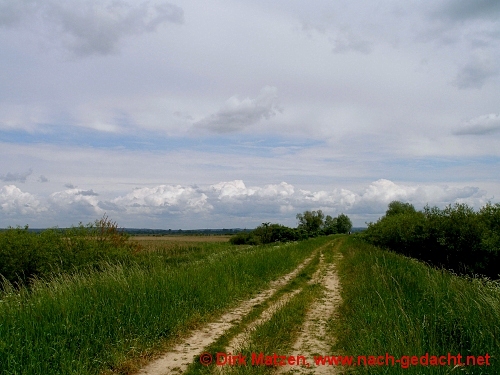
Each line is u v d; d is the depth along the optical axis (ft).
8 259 39.83
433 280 31.24
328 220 399.65
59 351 18.99
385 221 113.50
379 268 45.21
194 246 117.08
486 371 16.79
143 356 21.30
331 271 60.08
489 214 49.90
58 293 26.40
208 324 28.30
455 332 21.22
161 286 31.24
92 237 55.77
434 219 61.98
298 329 26.99
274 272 53.72
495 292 23.29
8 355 17.21
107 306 24.88
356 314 28.22
